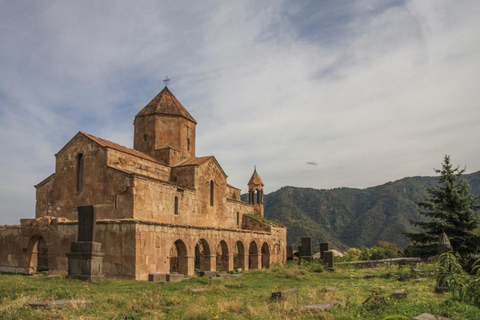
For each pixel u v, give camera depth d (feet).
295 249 301.43
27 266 92.12
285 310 44.70
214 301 51.57
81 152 96.53
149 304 48.34
